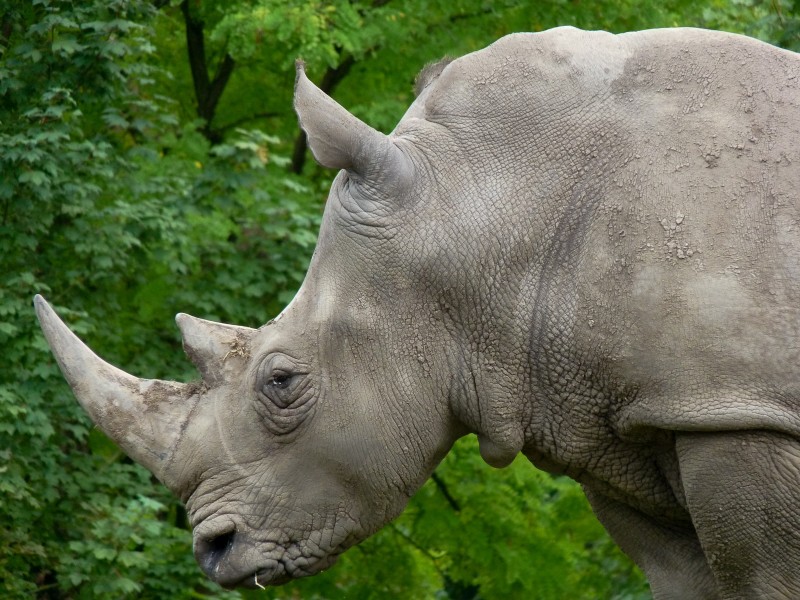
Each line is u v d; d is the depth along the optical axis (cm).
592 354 1124
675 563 1247
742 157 1093
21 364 2381
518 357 1159
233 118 3488
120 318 2800
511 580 2597
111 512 2430
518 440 1178
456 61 1223
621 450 1172
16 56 2509
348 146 1162
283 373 1170
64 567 2414
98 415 1177
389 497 1191
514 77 1185
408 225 1163
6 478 2295
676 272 1082
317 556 1186
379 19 3002
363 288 1169
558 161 1153
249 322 2797
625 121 1142
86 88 2539
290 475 1175
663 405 1088
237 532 1174
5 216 2445
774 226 1068
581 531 2697
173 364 2753
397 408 1169
